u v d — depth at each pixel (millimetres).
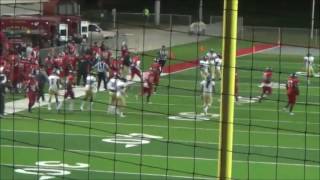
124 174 51688
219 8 197000
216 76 97938
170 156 58375
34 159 56094
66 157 56875
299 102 92688
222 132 21203
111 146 62062
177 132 69938
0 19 101188
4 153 57812
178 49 132125
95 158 56781
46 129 69438
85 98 78250
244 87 105375
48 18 102938
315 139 67500
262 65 129500
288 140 66688
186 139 66188
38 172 50094
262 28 161500
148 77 87750
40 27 101625
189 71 118938
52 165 54094
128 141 64688
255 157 58375
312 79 116625
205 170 53406
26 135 66062
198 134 69000
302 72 120312
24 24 102188
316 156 59156
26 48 91625
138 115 79812
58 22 102938
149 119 77375
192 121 76812
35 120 74250
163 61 89438
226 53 20922
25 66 83250
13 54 90062
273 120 78188
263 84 91438
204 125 74500
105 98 87062
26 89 84812
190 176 51250
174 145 63312
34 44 99250
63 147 60250
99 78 87125
